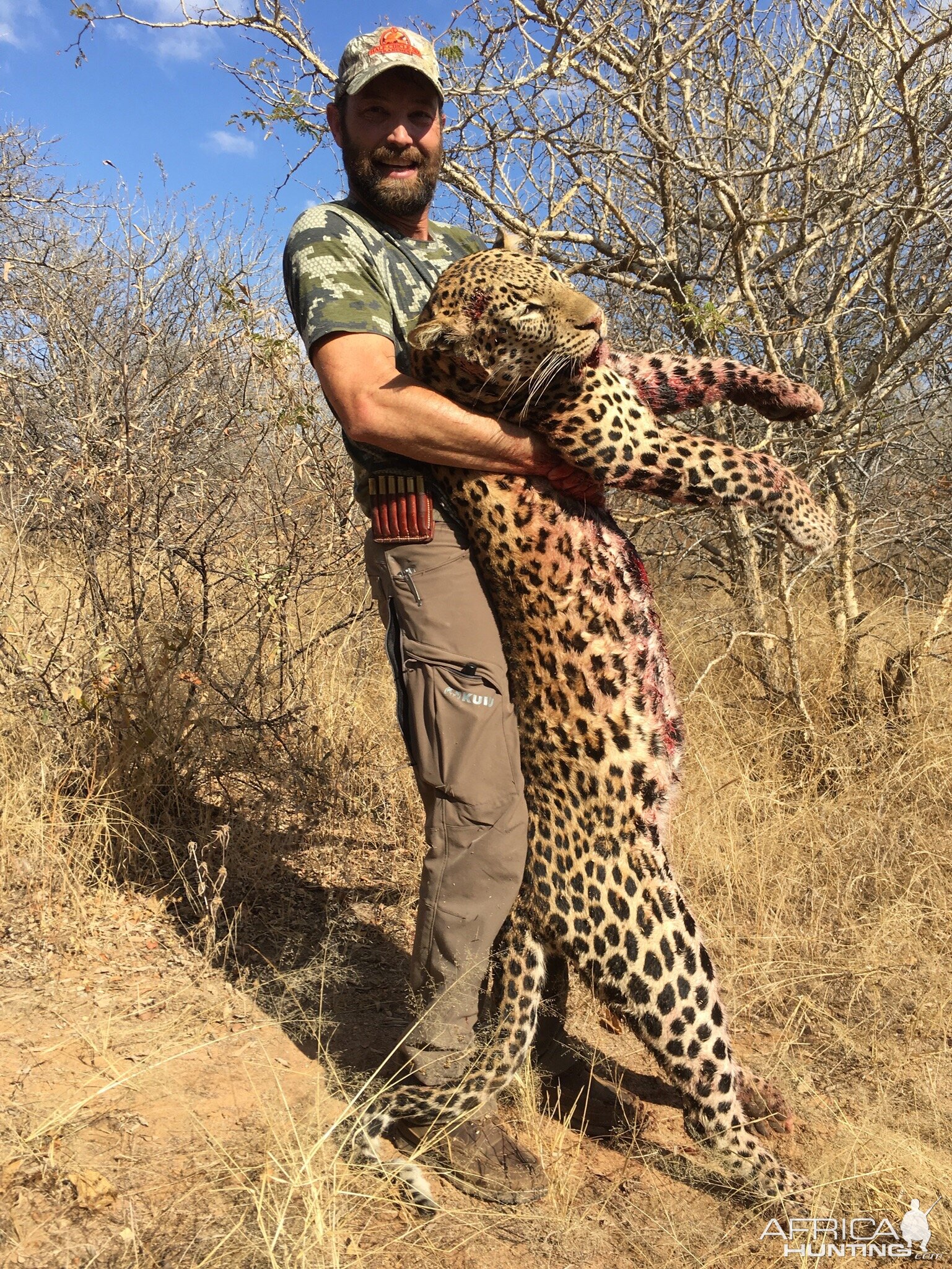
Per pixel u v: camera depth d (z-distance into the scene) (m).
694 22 4.98
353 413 2.48
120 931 3.56
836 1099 2.98
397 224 2.91
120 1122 2.63
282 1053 3.04
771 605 5.44
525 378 2.42
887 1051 3.18
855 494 5.96
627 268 5.07
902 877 4.04
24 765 4.05
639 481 2.48
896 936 3.68
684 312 4.59
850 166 4.97
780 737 4.92
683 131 5.28
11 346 5.71
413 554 2.61
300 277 2.65
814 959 3.63
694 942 2.53
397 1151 2.69
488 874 2.55
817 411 2.75
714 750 4.79
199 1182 2.43
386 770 4.70
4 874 3.66
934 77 4.44
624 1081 3.13
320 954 3.59
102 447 4.58
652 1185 2.65
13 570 4.94
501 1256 2.37
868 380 4.66
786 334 5.02
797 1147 2.79
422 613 2.59
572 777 2.56
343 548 4.81
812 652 5.51
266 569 4.61
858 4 4.35
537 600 2.55
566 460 2.49
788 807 4.47
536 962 2.64
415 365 2.57
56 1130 2.52
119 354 4.86
